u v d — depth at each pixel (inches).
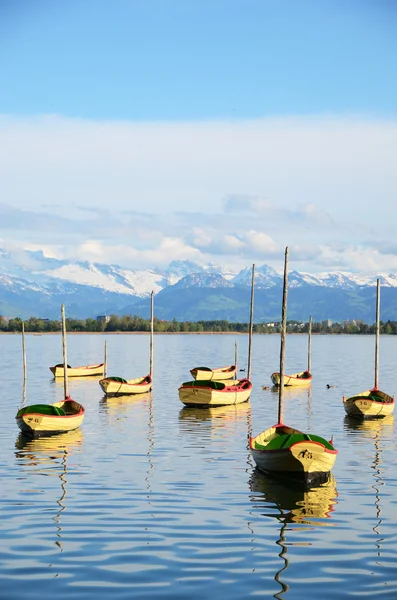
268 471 1585.9
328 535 1160.8
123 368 5290.4
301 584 954.7
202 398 2910.9
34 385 3934.5
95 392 3582.7
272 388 3801.7
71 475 1573.6
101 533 1157.1
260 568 1010.7
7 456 1802.4
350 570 1005.8
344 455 1856.5
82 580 963.3
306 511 1300.4
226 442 2042.3
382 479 1562.5
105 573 988.6
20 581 958.4
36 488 1448.1
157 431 2256.4
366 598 909.2
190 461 1747.0
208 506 1327.5
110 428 2315.5
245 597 911.7
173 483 1503.4
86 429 2288.4
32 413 2078.0
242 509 1310.3
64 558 1043.3
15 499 1360.7
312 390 3727.9
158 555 1058.7
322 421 2534.5
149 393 3491.6
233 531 1178.0
